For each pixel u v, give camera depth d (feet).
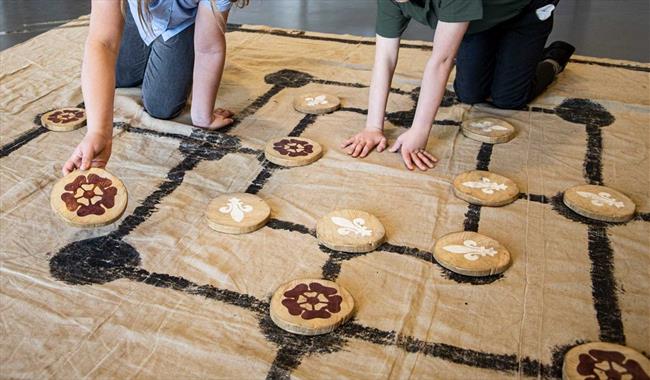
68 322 3.62
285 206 4.67
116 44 4.18
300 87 6.61
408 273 4.06
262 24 8.91
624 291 3.95
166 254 4.16
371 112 5.49
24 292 3.82
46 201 4.66
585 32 8.77
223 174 5.04
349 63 7.22
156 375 3.31
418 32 8.64
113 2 4.07
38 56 7.16
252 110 6.09
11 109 5.96
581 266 4.15
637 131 5.87
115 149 5.31
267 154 5.23
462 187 4.84
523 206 4.75
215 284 3.93
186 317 3.68
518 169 5.22
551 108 6.28
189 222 4.46
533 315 3.76
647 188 5.00
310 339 3.56
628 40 8.49
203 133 5.56
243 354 3.45
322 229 4.35
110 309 3.72
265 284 3.94
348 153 5.33
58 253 4.14
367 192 4.85
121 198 4.23
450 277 4.04
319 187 4.90
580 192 4.83
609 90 6.66
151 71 5.60
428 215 4.61
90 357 3.41
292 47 7.64
